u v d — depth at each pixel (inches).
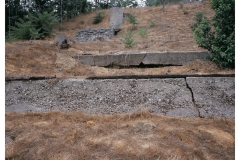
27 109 163.9
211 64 219.0
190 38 336.2
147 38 366.6
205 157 93.7
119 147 99.9
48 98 174.4
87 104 166.7
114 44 341.4
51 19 389.1
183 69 224.1
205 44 219.5
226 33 211.3
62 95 176.9
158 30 418.0
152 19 510.6
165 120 138.4
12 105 167.9
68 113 151.6
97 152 96.9
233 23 204.7
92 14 704.4
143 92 173.8
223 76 179.3
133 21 472.7
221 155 96.7
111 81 188.7
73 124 133.0
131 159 90.7
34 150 99.6
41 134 116.2
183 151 96.1
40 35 371.2
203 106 155.2
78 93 177.8
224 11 205.2
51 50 277.1
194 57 235.8
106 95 173.9
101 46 324.5
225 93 162.7
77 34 438.6
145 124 128.0
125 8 651.5
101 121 138.8
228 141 109.0
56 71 230.1
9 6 557.6
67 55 269.0
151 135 113.4
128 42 310.8
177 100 163.0
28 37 364.2
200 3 565.9
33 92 180.9
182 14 511.2
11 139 113.1
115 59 253.1
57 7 692.7
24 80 193.0
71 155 94.4
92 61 258.2
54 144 104.7
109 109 160.6
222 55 199.5
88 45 328.5
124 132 118.4
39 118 145.4
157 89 175.3
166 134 114.1
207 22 223.6
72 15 710.5
